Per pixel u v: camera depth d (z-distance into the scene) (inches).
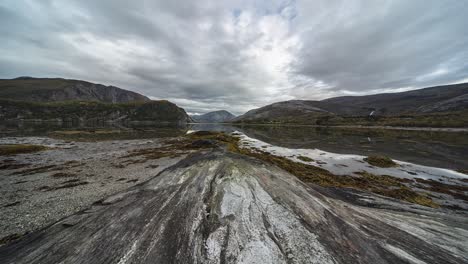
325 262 198.7
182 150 1115.3
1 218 353.4
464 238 259.8
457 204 468.8
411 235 260.1
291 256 203.2
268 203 293.4
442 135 2080.5
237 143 1435.8
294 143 1507.1
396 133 2373.3
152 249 217.2
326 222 264.2
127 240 232.1
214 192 325.4
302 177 615.2
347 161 891.4
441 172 732.7
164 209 292.5
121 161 829.2
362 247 224.7
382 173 719.7
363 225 273.9
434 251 228.8
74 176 611.2
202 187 350.3
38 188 505.4
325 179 602.2
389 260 209.3
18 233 310.8
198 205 294.7
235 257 200.8
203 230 241.8
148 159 870.4
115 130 2504.9
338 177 648.4
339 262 200.2
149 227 253.4
